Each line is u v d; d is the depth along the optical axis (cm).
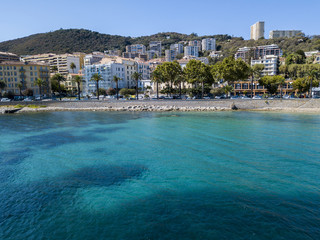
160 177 2333
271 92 12106
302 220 1551
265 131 4450
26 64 13512
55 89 15338
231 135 4134
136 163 2772
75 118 6950
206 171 2469
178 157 2962
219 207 1734
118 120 6372
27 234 1477
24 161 2917
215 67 10950
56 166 2717
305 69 13375
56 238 1433
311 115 6806
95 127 5300
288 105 8344
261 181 2186
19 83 13075
